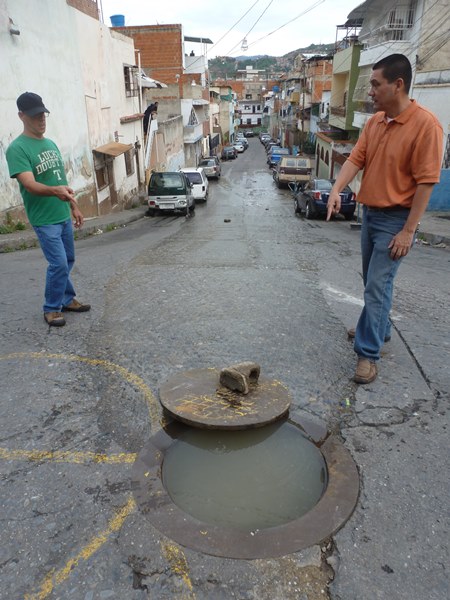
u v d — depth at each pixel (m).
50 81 11.95
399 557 1.86
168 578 1.77
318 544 1.91
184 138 36.81
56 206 3.78
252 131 109.06
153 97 34.94
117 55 18.19
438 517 2.05
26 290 5.16
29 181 3.46
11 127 9.96
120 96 18.69
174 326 4.09
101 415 2.78
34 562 1.84
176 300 4.82
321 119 38.94
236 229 13.48
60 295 4.05
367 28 25.12
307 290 5.26
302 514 2.07
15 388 3.07
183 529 1.98
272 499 2.16
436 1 17.38
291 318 4.29
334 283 5.64
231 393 2.89
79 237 11.85
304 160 31.27
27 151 3.54
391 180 2.77
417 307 4.62
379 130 2.82
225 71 131.25
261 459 2.42
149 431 2.63
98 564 1.83
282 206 22.61
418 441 2.54
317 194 16.88
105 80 16.61
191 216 18.48
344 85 32.19
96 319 4.26
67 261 4.21
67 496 2.17
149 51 40.12
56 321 4.08
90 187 15.15
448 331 3.97
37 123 3.58
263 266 6.72
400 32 19.84
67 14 13.05
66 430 2.64
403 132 2.68
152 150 25.12
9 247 8.84
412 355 3.51
